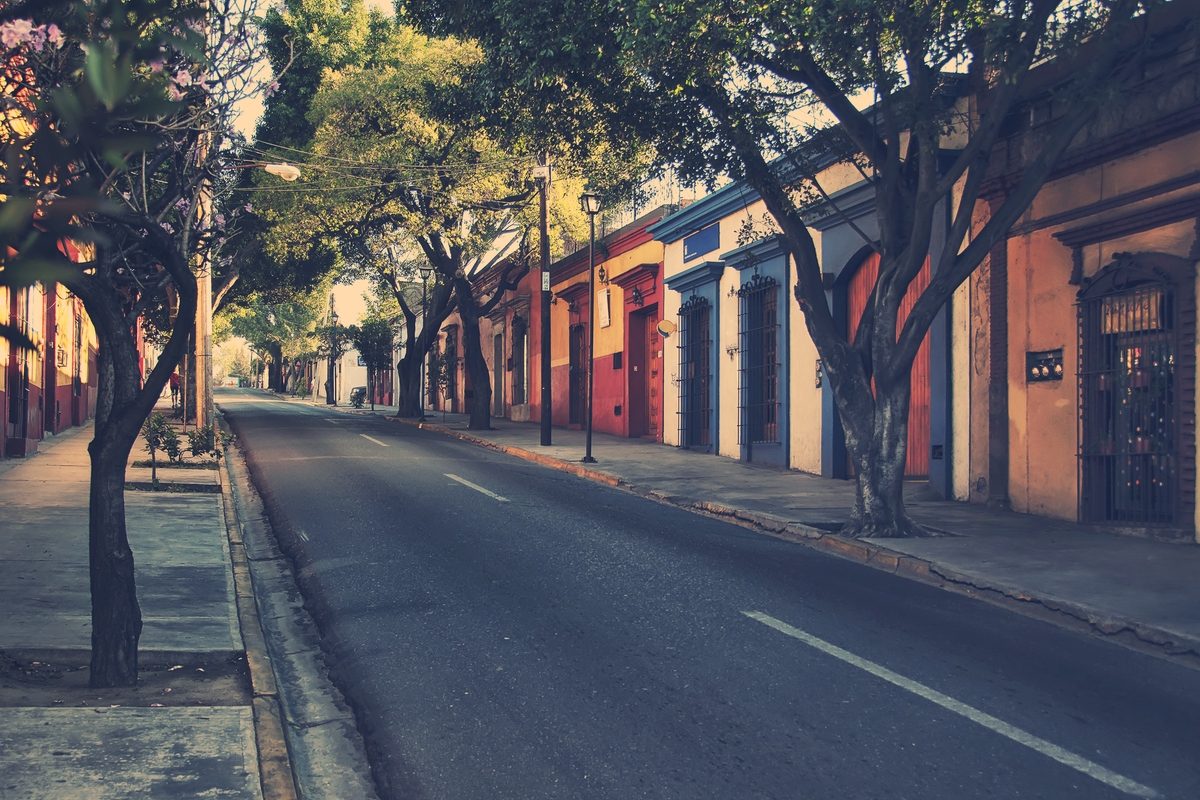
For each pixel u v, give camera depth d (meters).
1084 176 11.74
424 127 26.52
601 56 10.91
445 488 14.51
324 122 27.53
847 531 11.09
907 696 5.65
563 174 26.39
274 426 28.92
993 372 13.23
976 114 13.57
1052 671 6.26
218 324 59.53
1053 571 8.98
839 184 16.75
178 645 6.41
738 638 6.82
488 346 42.66
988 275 13.40
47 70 3.55
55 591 7.62
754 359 19.94
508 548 10.00
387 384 62.16
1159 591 8.16
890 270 10.93
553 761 4.67
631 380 26.88
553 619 7.28
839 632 7.05
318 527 11.16
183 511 12.23
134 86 1.70
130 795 4.01
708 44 9.75
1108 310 11.37
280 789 4.19
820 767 4.60
